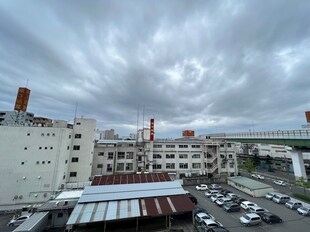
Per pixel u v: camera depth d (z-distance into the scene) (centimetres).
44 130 3478
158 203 2458
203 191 4166
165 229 2297
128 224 2425
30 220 2209
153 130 5322
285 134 5044
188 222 2497
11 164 3197
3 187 3098
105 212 2195
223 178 5000
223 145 5572
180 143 5338
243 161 8006
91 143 4159
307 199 3381
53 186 3325
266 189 3834
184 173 5144
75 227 2345
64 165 3681
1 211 3012
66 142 3728
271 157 8012
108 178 3309
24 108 3953
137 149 5000
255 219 2448
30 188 3212
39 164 3334
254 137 6319
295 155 5025
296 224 2467
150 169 4928
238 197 3438
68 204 2628
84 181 3872
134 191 2769
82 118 4181
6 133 3262
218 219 2616
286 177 5759
